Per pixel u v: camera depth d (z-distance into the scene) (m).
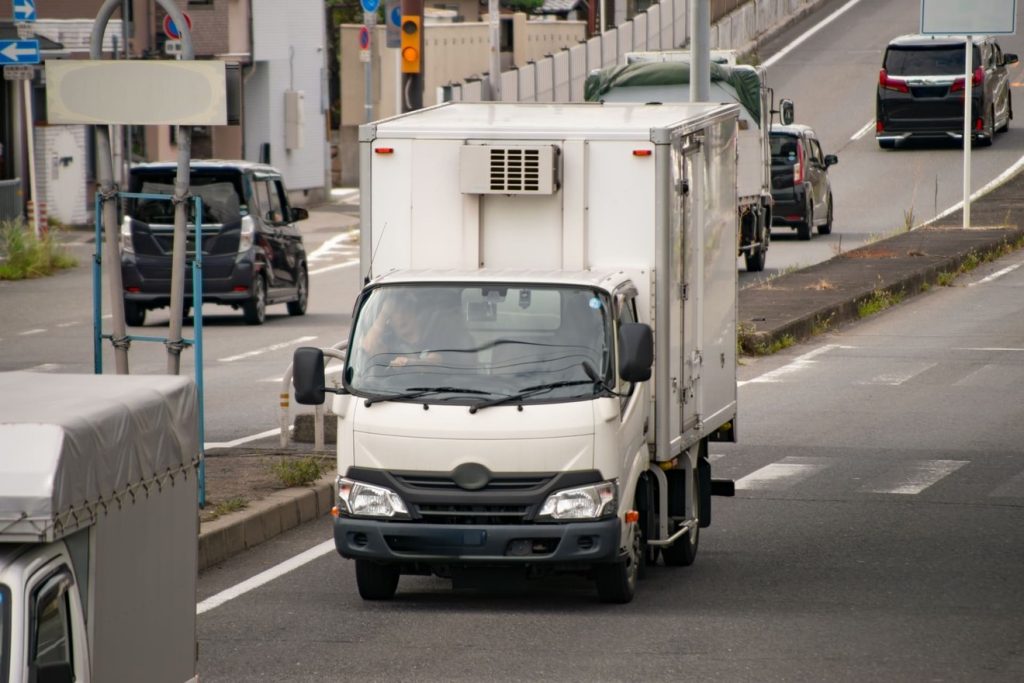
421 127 42.09
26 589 19.34
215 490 51.41
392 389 39.16
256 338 96.12
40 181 165.62
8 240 128.38
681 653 35.69
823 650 35.91
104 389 23.70
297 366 39.06
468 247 42.09
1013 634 37.34
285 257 106.56
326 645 36.59
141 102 46.69
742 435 66.75
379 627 38.34
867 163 186.25
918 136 190.38
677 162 41.88
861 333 96.50
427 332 39.81
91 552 20.97
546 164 40.97
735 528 50.44
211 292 100.94
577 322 39.56
